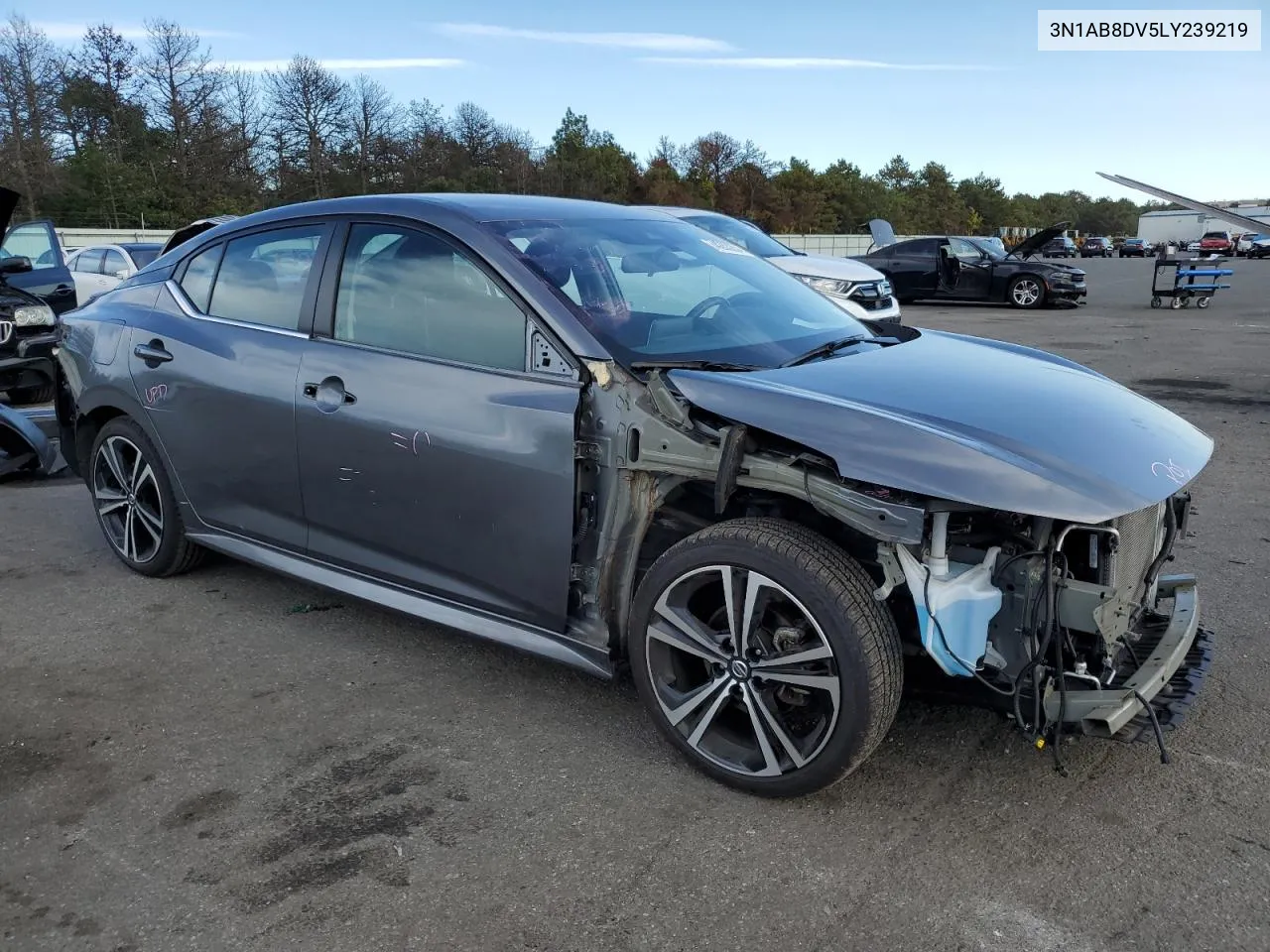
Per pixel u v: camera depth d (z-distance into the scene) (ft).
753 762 8.95
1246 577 14.42
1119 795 8.91
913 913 7.38
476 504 9.96
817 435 8.21
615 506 9.28
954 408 8.77
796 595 8.23
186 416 12.87
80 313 15.05
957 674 8.18
